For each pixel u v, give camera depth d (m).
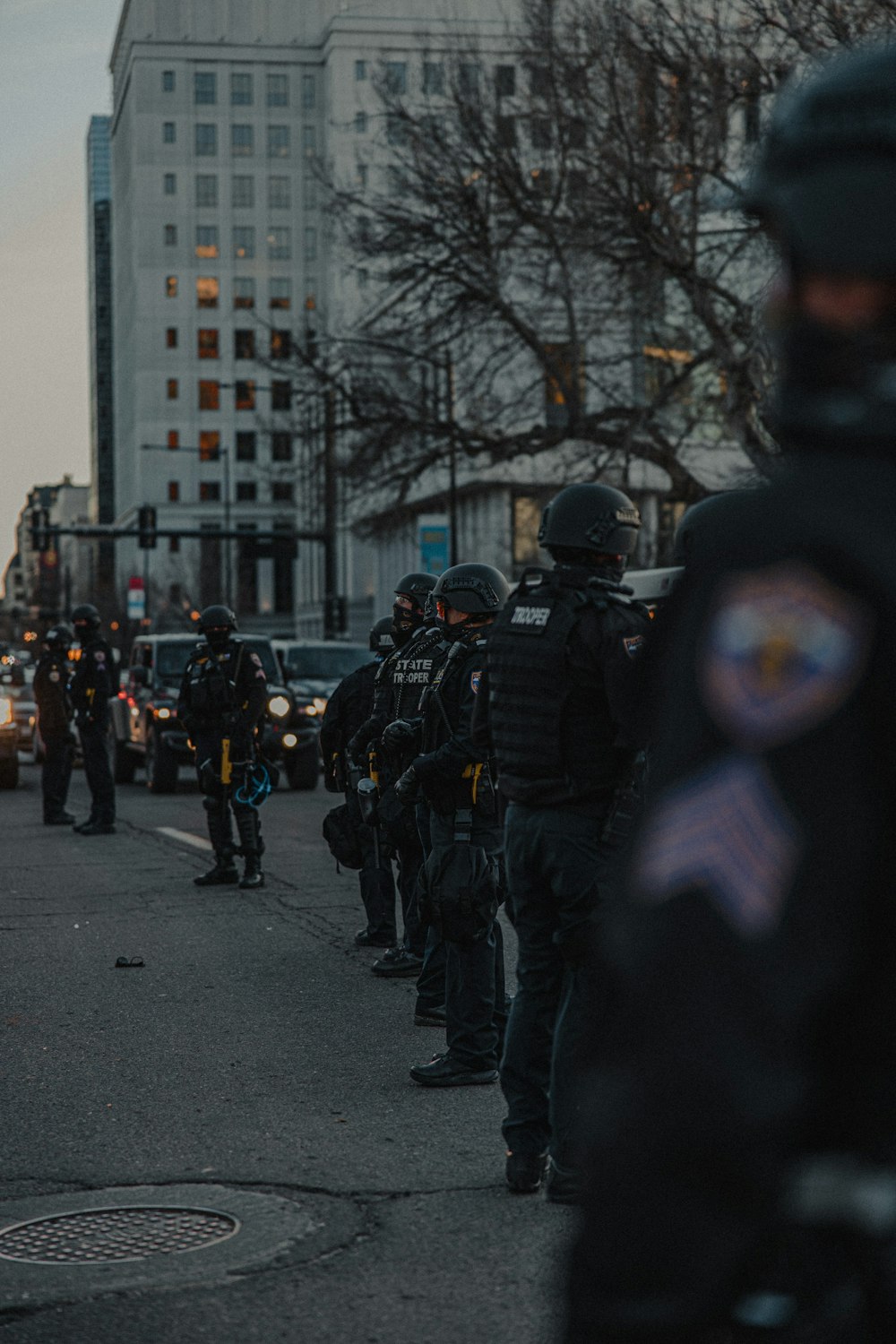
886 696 1.93
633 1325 1.86
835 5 29.80
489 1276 6.70
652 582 19.31
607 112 37.31
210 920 16.88
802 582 1.97
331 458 46.00
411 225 42.56
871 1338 2.11
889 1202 2.05
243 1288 6.59
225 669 19.36
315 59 185.38
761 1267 1.95
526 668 7.51
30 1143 8.83
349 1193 7.89
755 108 34.88
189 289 186.50
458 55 43.38
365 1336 6.07
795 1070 1.88
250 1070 10.45
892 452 2.08
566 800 7.45
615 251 39.69
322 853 22.94
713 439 52.72
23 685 53.97
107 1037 11.48
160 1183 8.10
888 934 1.98
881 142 2.06
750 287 36.84
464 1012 10.02
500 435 44.84
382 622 15.20
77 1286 6.65
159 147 185.12
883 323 2.08
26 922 16.89
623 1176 1.88
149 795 35.34
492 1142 8.77
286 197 186.75
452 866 9.80
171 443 187.25
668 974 1.92
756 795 1.93
